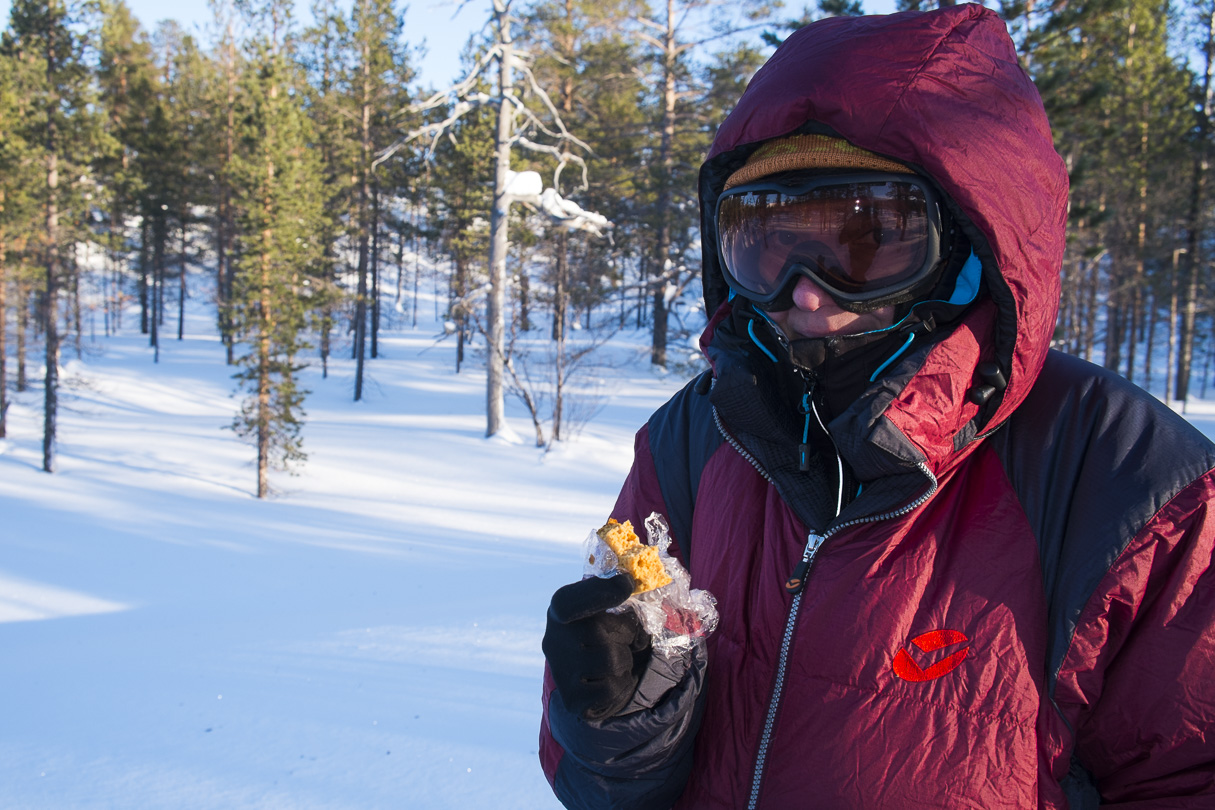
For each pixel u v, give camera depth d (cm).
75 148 2539
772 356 99
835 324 91
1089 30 1275
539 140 2916
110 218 3888
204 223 4134
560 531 1280
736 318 104
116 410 2781
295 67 3388
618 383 2808
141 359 3681
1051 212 84
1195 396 3117
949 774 78
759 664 91
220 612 898
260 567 1104
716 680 94
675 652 81
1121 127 2316
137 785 434
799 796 84
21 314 2425
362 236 3234
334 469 1795
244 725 505
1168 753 76
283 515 1441
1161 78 2427
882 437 80
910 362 83
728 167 105
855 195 86
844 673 83
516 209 2675
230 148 3822
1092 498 81
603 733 81
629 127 2517
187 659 675
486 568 1030
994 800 77
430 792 402
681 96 2372
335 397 2972
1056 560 81
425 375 3409
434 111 3034
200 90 4222
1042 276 82
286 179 1888
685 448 112
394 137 3164
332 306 2877
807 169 91
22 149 2159
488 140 2841
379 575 1027
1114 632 78
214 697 562
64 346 3778
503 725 482
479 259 2825
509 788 402
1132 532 77
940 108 81
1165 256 2567
